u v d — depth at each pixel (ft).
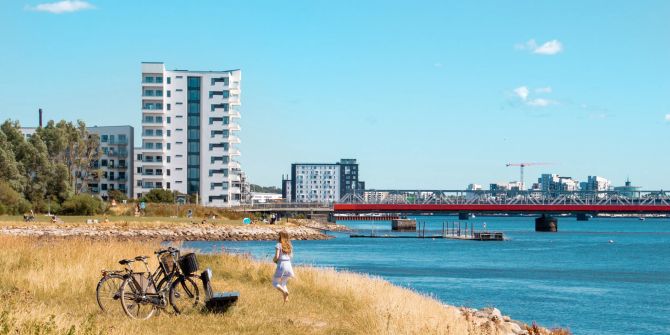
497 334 78.69
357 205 622.13
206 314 69.00
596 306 168.25
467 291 193.16
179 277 69.72
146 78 631.15
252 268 112.57
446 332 66.74
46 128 537.24
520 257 341.21
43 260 96.53
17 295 66.39
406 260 306.35
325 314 75.05
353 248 389.80
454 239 517.55
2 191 431.84
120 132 648.79
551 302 173.78
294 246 398.42
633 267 291.38
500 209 602.44
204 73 643.86
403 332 64.34
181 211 542.98
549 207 596.70
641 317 151.84
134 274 67.97
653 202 639.35
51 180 480.64
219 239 434.71
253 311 72.90
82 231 379.55
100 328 55.21
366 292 90.17
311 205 648.79
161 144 631.97
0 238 120.37
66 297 76.02
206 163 641.81
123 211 517.96
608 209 593.42
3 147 468.75
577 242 500.74
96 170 580.30
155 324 63.00
